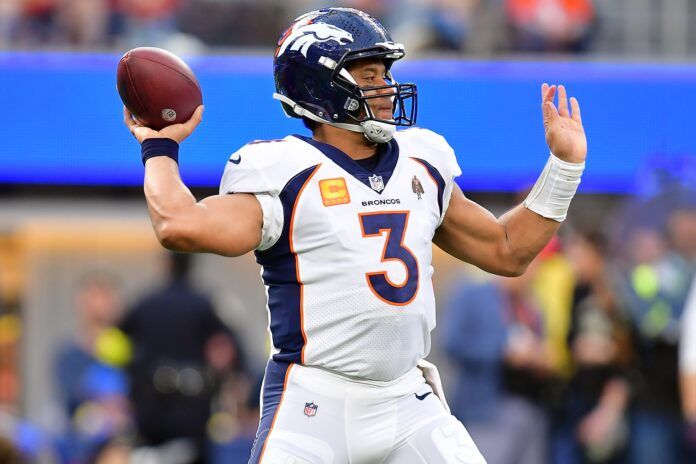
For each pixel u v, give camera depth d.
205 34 35.00
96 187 33.78
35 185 33.56
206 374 28.14
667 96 33.16
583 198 33.16
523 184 32.97
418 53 34.38
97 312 31.55
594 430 27.17
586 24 35.25
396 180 14.09
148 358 28.05
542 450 27.23
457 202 14.94
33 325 35.25
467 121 32.97
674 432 27.00
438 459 13.94
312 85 14.16
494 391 27.05
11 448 20.61
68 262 35.28
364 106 13.95
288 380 14.00
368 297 13.66
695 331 20.45
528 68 32.97
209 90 32.41
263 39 35.16
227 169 13.86
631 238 28.70
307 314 13.82
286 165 13.75
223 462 28.77
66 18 34.62
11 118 32.31
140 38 34.72
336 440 13.83
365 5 35.22
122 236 35.47
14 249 34.97
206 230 13.18
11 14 34.50
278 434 13.85
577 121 14.81
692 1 35.59
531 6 34.88
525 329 27.28
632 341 27.31
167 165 13.65
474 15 34.84
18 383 35.22
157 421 27.97
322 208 13.70
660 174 30.66
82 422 30.53
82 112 32.47
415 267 13.90
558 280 27.83
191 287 28.41
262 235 13.70
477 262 15.05
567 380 27.53
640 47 35.47
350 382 13.90
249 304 36.25
